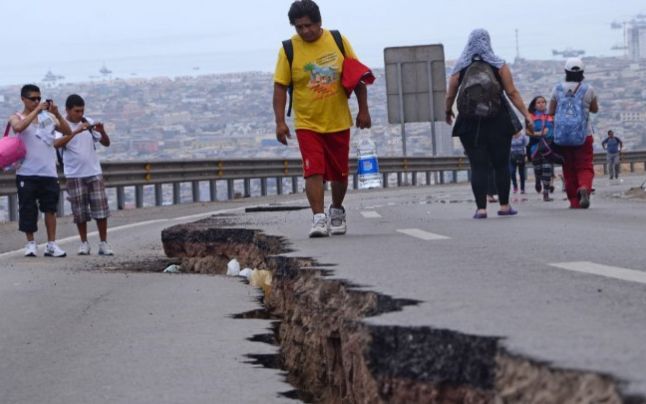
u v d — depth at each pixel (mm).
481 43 25438
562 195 45438
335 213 21625
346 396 10656
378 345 9312
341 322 11648
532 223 24172
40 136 25562
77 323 15203
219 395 11039
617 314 9828
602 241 18453
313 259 16062
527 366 7512
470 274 13547
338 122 20781
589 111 31453
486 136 25953
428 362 8727
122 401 10773
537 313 9938
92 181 26016
